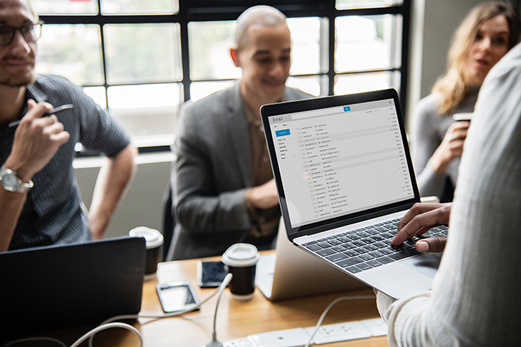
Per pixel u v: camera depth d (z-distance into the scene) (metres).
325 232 0.97
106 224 1.89
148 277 1.38
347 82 3.40
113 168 1.93
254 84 1.79
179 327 1.16
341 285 1.31
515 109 0.48
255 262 1.25
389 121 1.09
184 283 1.36
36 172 1.49
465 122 1.84
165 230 1.92
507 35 2.11
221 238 1.82
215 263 1.49
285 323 1.17
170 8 3.02
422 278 0.80
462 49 2.16
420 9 3.27
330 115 1.03
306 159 0.98
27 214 1.58
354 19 3.29
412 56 3.41
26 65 1.46
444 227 1.02
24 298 1.04
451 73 2.22
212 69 3.19
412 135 2.34
